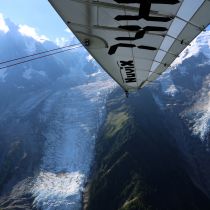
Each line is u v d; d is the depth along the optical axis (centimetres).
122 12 1090
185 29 1168
